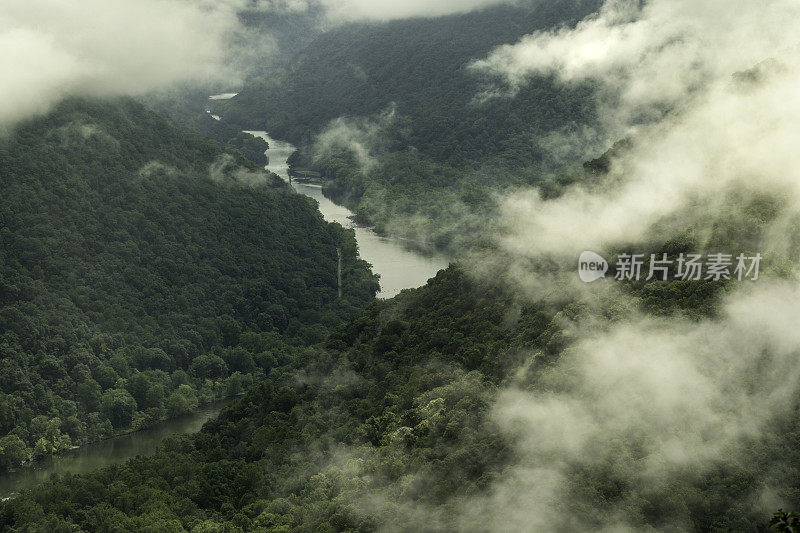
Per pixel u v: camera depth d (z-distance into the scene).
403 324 195.50
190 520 150.50
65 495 162.88
